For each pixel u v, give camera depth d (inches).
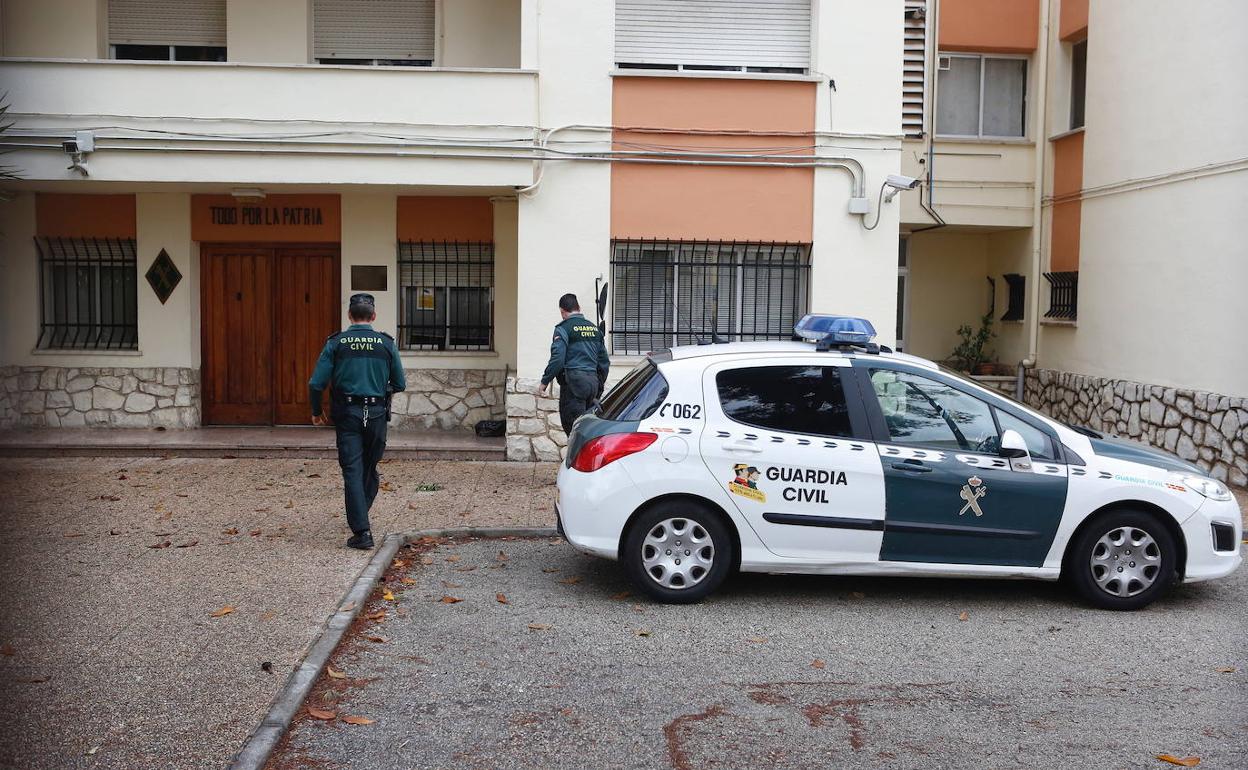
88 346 522.0
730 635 242.8
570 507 262.8
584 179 465.4
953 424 264.7
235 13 503.5
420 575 290.8
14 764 164.7
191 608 247.0
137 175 444.1
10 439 476.7
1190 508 263.1
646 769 174.1
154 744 173.6
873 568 260.7
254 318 524.1
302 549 306.3
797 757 179.2
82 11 501.0
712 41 477.7
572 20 461.4
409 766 173.6
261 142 444.5
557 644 234.8
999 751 182.5
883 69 469.4
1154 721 196.4
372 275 517.3
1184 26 464.1
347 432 307.9
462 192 485.4
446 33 509.4
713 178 470.3
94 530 328.2
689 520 261.7
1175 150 471.5
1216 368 444.5
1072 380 554.9
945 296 638.5
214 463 453.7
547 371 389.4
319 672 210.1
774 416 263.0
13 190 497.7
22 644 220.8
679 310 479.2
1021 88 601.0
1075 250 560.7
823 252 474.0
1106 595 263.7
